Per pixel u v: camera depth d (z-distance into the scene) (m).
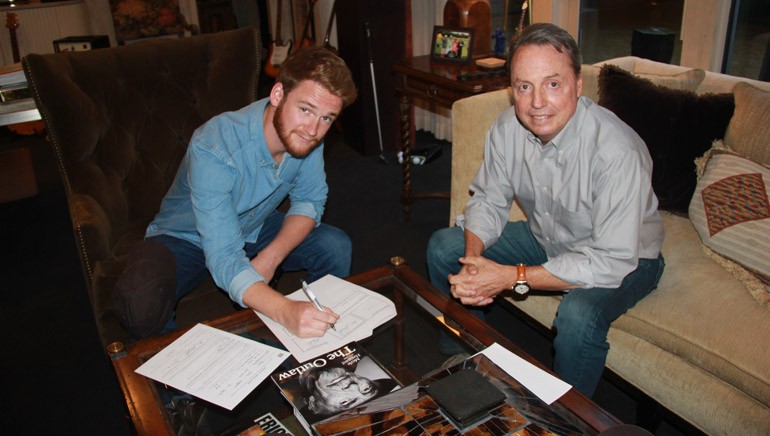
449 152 3.65
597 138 1.41
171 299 1.52
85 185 1.80
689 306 1.45
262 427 1.09
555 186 1.51
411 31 3.46
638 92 1.80
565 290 1.52
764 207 1.52
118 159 1.91
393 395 1.07
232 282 1.34
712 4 2.31
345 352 1.20
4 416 1.72
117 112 1.92
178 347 1.23
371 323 1.28
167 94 1.99
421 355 1.28
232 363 1.17
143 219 1.94
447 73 2.41
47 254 2.63
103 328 1.59
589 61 3.02
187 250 1.65
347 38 3.46
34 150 3.83
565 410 1.04
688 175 1.78
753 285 1.45
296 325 1.23
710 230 1.60
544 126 1.38
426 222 2.81
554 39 1.32
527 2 2.49
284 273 1.81
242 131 1.44
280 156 1.53
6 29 3.70
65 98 1.80
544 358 1.90
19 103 2.32
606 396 1.75
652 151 1.79
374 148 3.62
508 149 1.60
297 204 1.71
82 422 1.69
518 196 1.66
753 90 1.70
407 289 1.46
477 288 1.44
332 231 1.79
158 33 4.68
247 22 5.79
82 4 3.97
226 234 1.39
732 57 2.41
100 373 1.89
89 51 1.93
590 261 1.43
